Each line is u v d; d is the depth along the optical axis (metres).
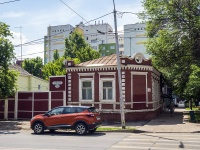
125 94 25.66
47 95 29.80
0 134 18.94
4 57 27.11
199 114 33.12
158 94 33.03
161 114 33.31
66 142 14.58
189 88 29.31
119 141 14.80
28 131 20.92
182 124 22.70
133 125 22.69
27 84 43.31
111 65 26.09
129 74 25.98
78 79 27.78
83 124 18.06
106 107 26.30
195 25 25.30
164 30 29.45
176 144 13.67
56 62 53.09
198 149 12.27
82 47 58.22
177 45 29.06
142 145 13.40
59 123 18.64
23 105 30.48
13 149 12.52
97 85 26.83
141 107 26.27
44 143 14.28
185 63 29.97
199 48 27.19
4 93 27.30
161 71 35.50
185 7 27.25
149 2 29.11
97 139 15.68
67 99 28.77
